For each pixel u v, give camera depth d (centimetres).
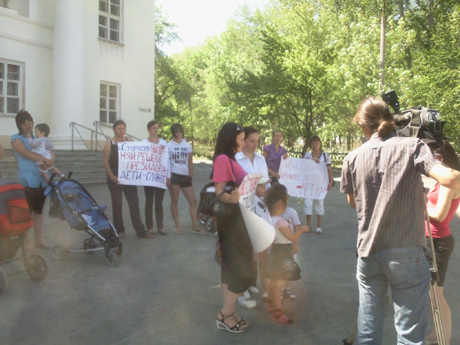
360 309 283
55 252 610
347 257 649
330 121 2562
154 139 750
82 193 612
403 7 2855
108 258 589
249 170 519
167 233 794
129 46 1930
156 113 4019
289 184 820
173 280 537
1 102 1546
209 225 807
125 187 743
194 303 464
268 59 2605
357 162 284
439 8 2719
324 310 450
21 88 1605
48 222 870
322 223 927
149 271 572
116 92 1895
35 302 458
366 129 297
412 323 260
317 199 814
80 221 585
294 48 2553
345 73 2117
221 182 393
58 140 1609
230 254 393
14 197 497
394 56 2023
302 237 787
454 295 496
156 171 739
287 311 447
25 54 1603
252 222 383
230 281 393
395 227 263
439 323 294
